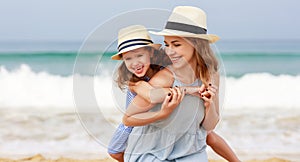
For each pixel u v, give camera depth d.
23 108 10.63
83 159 6.74
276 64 15.88
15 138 8.05
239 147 7.71
